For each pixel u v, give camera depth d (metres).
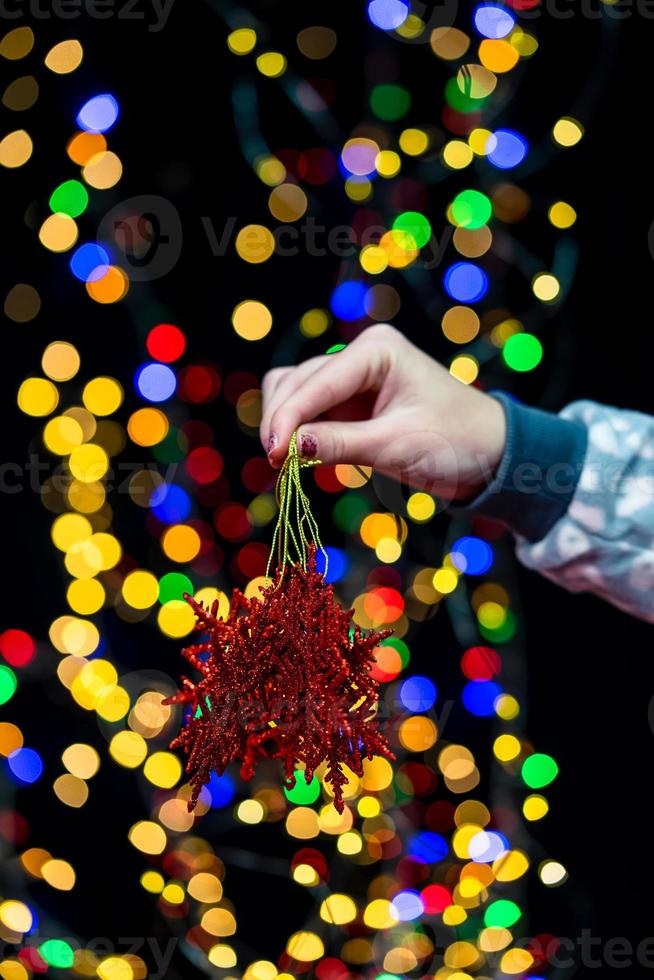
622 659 1.96
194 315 1.84
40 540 1.95
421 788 1.81
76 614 1.93
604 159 1.77
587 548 1.23
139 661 1.95
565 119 1.57
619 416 1.25
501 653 1.83
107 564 1.67
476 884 1.62
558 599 1.98
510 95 1.59
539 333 1.88
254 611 1.17
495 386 1.86
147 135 1.73
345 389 1.21
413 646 1.95
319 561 1.75
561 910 1.78
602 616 1.97
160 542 1.90
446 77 1.66
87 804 1.84
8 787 1.75
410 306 1.83
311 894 1.74
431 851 1.71
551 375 1.88
